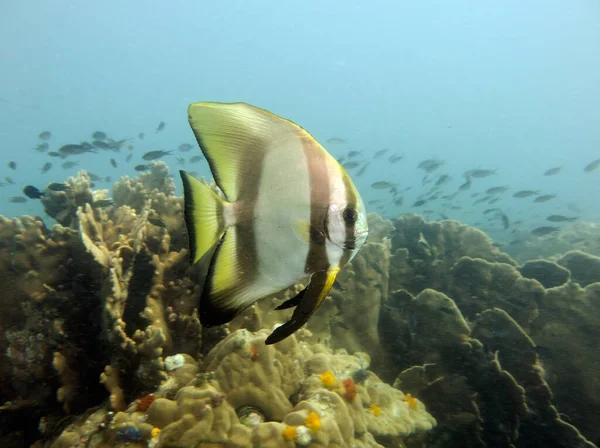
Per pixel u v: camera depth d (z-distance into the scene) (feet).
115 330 10.28
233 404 9.75
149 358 10.25
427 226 25.55
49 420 11.18
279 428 9.07
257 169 3.75
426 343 17.11
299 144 3.76
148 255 12.53
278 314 14.40
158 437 8.63
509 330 16.72
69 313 12.42
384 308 19.08
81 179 17.60
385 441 12.92
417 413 14.47
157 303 11.71
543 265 22.15
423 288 22.22
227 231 3.69
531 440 15.55
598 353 17.02
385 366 18.12
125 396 10.51
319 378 11.24
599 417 16.38
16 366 11.89
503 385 15.14
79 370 11.76
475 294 20.38
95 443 8.75
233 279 3.66
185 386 9.77
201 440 8.63
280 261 3.71
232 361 10.08
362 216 3.76
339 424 9.92
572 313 17.95
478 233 24.61
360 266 18.48
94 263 12.37
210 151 3.76
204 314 3.50
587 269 22.80
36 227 13.29
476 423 15.03
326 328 17.43
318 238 3.70
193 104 3.72
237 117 3.78
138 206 19.22
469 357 15.96
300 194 3.70
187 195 3.61
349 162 43.11
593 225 50.49
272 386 10.14
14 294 12.62
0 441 11.37
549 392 15.51
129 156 38.17
